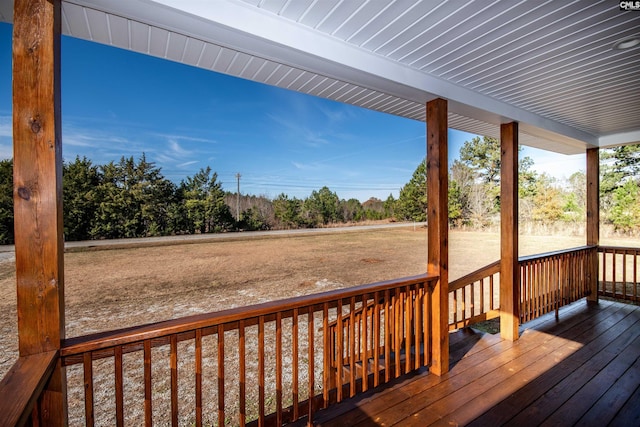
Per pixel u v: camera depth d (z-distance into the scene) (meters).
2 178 11.72
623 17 1.57
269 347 4.64
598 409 1.97
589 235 4.48
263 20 1.53
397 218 23.42
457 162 18.25
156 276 9.29
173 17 1.35
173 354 1.38
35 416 0.97
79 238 13.94
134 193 15.09
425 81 2.25
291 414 1.85
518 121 3.05
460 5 1.47
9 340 5.24
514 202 3.09
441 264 2.46
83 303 6.93
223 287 8.20
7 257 10.18
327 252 13.25
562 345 2.98
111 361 4.31
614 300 4.60
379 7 1.49
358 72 1.93
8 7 1.29
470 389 2.22
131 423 2.97
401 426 1.82
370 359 2.70
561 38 1.79
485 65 2.13
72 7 1.38
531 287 3.47
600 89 2.58
